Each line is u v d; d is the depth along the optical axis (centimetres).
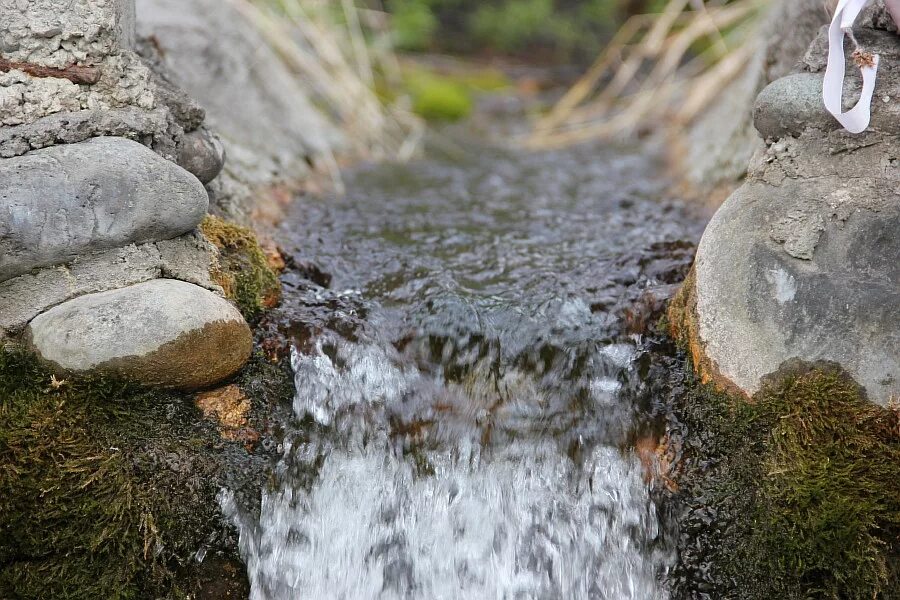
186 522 83
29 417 80
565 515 87
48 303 84
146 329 82
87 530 80
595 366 93
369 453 89
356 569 86
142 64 92
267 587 85
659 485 86
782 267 84
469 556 86
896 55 84
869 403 82
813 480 80
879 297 82
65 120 85
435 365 94
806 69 88
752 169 89
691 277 91
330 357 93
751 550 82
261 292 96
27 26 85
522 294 100
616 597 85
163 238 88
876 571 79
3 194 81
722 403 86
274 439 88
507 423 90
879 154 83
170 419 84
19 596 79
